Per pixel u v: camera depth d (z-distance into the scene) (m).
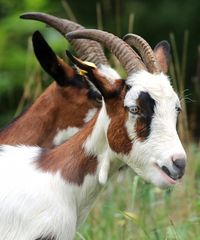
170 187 13.50
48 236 13.66
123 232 17.45
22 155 14.29
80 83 17.05
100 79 13.50
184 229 17.98
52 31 28.30
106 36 13.87
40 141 17.05
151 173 13.24
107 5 39.09
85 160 13.98
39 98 17.30
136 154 13.33
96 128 13.86
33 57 26.27
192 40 38.59
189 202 19.78
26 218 13.68
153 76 13.40
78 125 17.09
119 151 13.50
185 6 38.84
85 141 14.01
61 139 17.14
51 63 17.08
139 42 13.91
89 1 39.25
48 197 13.76
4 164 14.14
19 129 17.08
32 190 13.78
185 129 22.30
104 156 13.89
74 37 14.11
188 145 21.08
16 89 31.84
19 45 30.64
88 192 14.07
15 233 13.70
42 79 22.92
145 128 13.20
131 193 19.78
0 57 30.20
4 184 13.87
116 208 19.03
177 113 13.34
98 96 16.94
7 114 31.22
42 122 17.09
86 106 17.02
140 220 18.09
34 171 14.02
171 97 13.26
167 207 19.78
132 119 13.28
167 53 14.55
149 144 13.17
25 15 16.34
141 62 13.62
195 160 21.58
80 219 14.27
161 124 13.14
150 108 13.18
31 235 13.63
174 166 12.93
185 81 37.91
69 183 13.93
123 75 20.19
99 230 18.56
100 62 15.48
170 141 13.05
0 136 17.11
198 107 32.28
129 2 39.22
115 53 13.77
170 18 38.75
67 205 13.87
